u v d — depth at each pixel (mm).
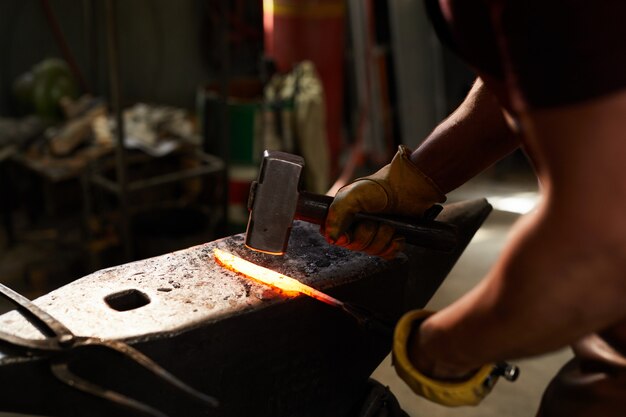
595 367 1038
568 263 763
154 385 1184
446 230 1279
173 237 3678
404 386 2639
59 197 4250
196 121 5109
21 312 1203
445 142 1344
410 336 1028
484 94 1295
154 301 1267
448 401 982
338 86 4609
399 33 5168
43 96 4477
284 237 1261
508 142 1315
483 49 885
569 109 743
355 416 1513
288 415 1384
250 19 5867
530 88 770
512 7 762
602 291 771
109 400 1019
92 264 3557
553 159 766
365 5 5055
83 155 3729
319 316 1342
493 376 1028
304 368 1368
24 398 1091
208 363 1230
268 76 4125
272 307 1269
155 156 3836
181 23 5512
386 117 5344
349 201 1301
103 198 3809
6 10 4637
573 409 1052
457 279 3486
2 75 4730
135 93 5449
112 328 1171
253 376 1299
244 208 3967
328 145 4668
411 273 1576
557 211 763
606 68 722
